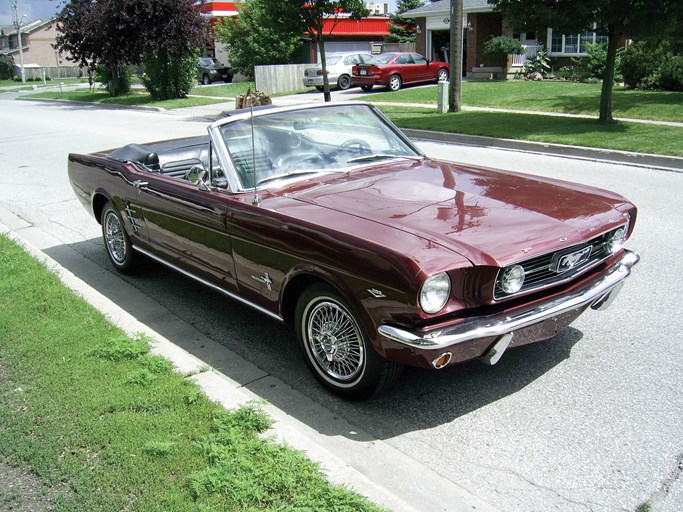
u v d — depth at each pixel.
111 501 2.81
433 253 3.30
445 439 3.51
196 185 4.78
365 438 3.53
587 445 3.40
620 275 4.08
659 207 8.11
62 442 3.23
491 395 3.94
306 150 4.83
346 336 3.77
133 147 6.20
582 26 13.95
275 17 21.00
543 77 28.17
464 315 3.42
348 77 30.17
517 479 3.16
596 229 3.78
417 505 2.96
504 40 28.02
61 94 39.62
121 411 3.52
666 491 3.03
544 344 4.56
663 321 4.86
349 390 3.84
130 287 6.05
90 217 8.73
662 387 3.94
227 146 4.57
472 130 14.82
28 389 3.76
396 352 3.38
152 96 31.50
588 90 21.67
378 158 5.05
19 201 9.75
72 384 3.80
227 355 4.59
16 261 6.19
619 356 4.35
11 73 82.31
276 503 2.75
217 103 28.36
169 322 5.20
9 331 4.57
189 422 3.37
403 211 3.87
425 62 28.53
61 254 7.14
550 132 13.94
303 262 3.81
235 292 4.56
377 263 3.36
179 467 3.01
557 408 3.76
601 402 3.80
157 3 29.72
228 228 4.35
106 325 4.68
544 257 3.60
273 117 4.86
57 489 2.92
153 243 5.51
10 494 2.89
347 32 42.12
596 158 11.90
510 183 4.50
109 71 36.66
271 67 31.80
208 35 31.56
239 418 3.39
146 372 3.87
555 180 4.74
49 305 5.04
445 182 4.47
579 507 2.95
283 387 4.10
